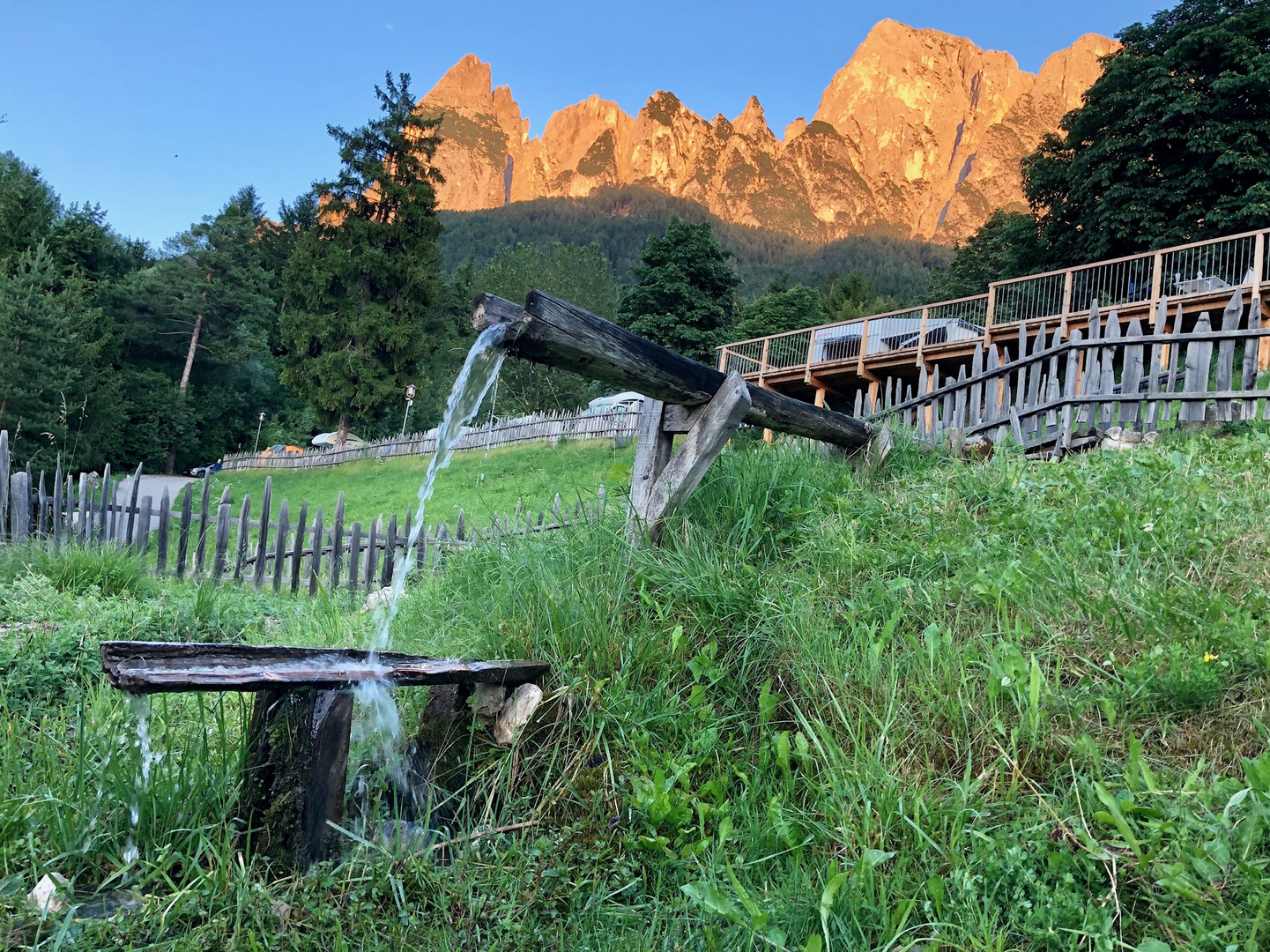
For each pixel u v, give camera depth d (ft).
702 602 11.85
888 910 7.06
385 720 9.52
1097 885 6.81
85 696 12.06
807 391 71.82
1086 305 58.18
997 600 10.69
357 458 110.63
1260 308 43.14
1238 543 11.48
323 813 7.73
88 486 36.81
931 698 9.27
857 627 10.84
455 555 15.15
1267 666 8.39
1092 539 12.18
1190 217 82.74
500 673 9.50
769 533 14.19
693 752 9.39
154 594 23.35
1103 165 88.12
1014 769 8.05
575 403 121.70
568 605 11.27
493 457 84.74
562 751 9.54
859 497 15.87
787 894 7.39
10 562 23.22
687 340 143.84
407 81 153.28
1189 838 6.80
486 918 7.29
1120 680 8.91
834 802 8.21
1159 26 92.32
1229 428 21.43
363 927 6.91
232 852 7.50
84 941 6.33
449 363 196.85
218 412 170.91
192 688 6.61
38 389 109.19
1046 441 25.38
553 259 170.40
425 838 8.33
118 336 158.10
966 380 28.89
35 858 7.25
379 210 152.35
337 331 144.97
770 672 10.68
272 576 33.68
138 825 7.89
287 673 7.43
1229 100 81.20
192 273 169.78
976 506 14.84
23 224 153.38
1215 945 6.07
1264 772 6.77
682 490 13.50
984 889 6.93
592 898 7.70
